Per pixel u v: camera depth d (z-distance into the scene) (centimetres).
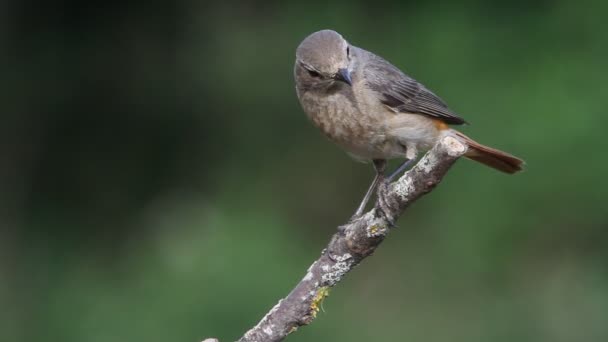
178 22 1722
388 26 1648
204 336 1398
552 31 1602
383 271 1573
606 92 1524
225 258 1473
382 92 948
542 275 1526
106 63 1730
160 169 1741
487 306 1509
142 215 1725
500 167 980
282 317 788
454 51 1592
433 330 1498
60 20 1722
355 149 973
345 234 790
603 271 1515
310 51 935
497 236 1522
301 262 1516
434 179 745
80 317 1520
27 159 1745
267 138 1697
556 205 1504
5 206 1723
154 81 1730
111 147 1753
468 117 1538
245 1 1719
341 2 1678
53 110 1741
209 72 1712
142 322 1441
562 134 1492
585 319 1488
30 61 1723
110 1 1714
